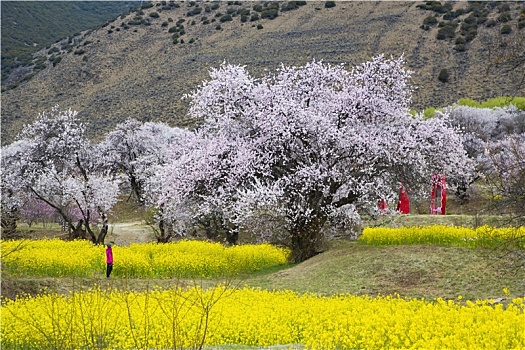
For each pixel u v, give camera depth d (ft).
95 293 40.98
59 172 113.60
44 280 57.67
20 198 119.34
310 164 75.25
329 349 31.19
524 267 52.24
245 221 77.41
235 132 82.99
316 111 78.28
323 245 78.84
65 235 121.08
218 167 79.66
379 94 77.71
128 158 137.49
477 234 62.44
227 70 85.71
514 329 28.96
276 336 35.70
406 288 53.42
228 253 70.33
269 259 72.64
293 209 74.84
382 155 72.43
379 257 61.87
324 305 40.16
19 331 36.37
